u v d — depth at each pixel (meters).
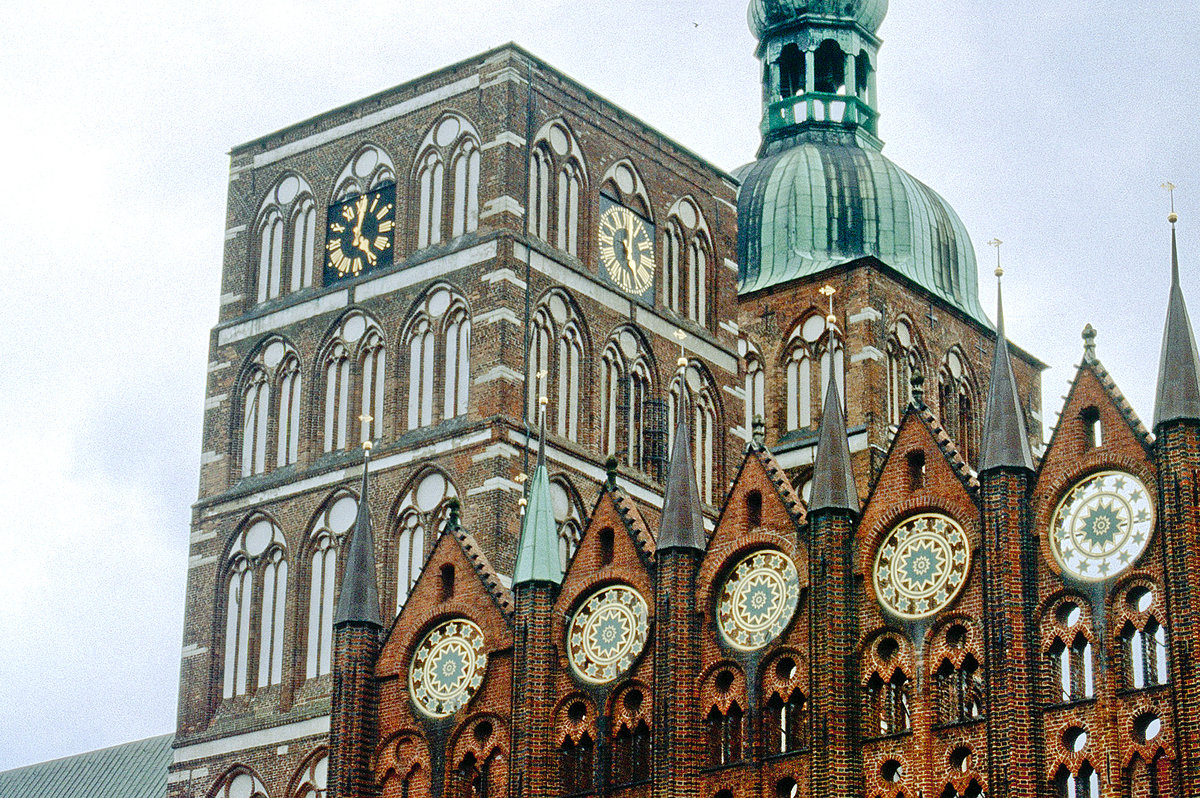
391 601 91.38
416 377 94.12
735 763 74.31
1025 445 72.12
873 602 73.62
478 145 95.38
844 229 108.50
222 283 101.00
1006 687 69.69
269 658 93.69
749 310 108.00
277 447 97.00
